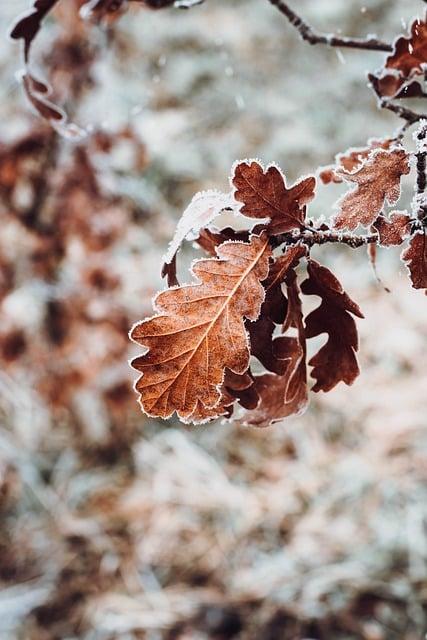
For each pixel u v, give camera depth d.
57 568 1.94
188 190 2.71
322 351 0.46
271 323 0.43
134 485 2.15
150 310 2.02
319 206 2.31
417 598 1.75
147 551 1.97
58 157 1.75
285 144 2.92
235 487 2.12
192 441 2.28
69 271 1.98
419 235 0.41
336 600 1.78
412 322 2.46
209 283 0.39
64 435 2.27
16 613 1.80
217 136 2.99
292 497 2.06
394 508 1.97
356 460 2.11
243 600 1.81
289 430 2.24
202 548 1.97
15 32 0.72
